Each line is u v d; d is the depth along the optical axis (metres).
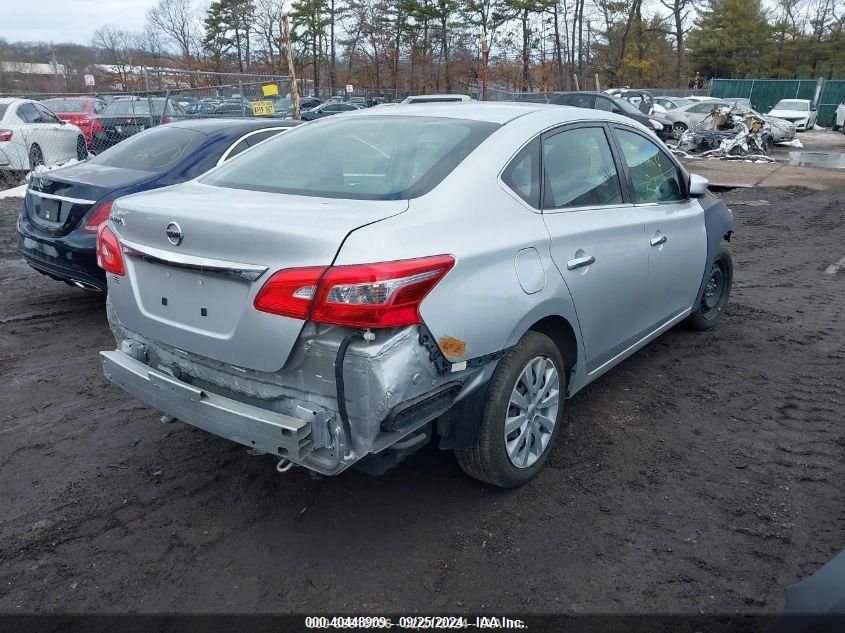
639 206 4.25
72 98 17.95
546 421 3.49
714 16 61.00
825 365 5.06
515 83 48.75
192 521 3.21
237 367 2.81
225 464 3.70
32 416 4.26
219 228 2.72
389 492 3.43
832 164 20.05
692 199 5.09
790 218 11.70
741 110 22.47
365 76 51.38
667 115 25.75
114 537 3.09
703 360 5.14
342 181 3.19
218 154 6.19
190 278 2.87
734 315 6.26
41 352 5.33
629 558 2.94
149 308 3.10
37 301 6.66
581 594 2.74
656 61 60.84
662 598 2.71
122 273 3.20
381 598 2.73
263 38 54.75
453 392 2.86
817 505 3.30
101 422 4.18
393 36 49.88
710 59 60.66
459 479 3.54
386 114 3.85
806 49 60.25
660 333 4.75
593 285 3.63
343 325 2.51
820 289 7.24
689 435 4.00
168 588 2.79
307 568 2.90
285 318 2.58
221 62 56.09
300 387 2.68
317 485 3.49
